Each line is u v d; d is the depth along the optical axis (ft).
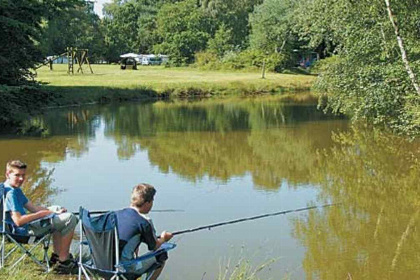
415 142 58.54
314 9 57.36
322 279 23.63
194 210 34.40
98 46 240.53
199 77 149.07
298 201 37.09
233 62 185.68
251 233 29.73
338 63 56.18
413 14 46.52
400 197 37.93
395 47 49.11
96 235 16.34
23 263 19.71
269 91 134.82
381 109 50.93
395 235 29.78
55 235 19.71
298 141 62.28
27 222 18.53
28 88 71.82
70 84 113.80
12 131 66.13
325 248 27.50
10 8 66.80
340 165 48.93
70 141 60.59
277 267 24.88
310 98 120.26
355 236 29.45
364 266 25.31
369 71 51.01
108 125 74.43
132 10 274.98
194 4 230.89
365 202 36.68
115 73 158.20
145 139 63.05
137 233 16.33
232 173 45.75
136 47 265.34
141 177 43.47
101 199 36.35
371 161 50.14
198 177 44.06
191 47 215.10
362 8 49.93
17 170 19.21
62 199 36.14
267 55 183.32
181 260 25.34
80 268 17.21
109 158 51.11
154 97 116.67
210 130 71.10
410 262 25.81
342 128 72.33
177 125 75.66
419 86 45.98
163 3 290.15
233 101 112.88
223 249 27.02
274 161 50.93
